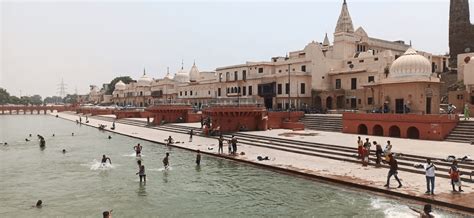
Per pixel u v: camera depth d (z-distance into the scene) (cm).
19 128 5978
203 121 4478
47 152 3116
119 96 13150
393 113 3228
